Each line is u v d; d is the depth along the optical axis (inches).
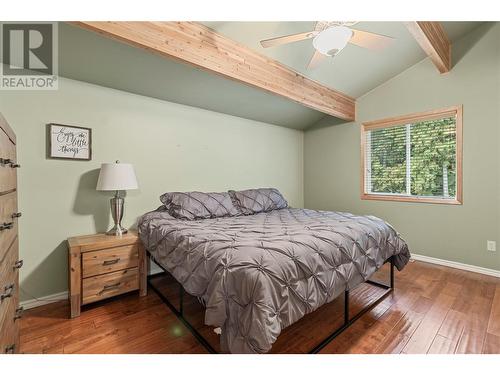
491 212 109.8
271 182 165.2
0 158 45.1
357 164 155.9
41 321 73.4
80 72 88.2
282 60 106.4
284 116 157.2
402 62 126.8
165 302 85.4
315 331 68.2
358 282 69.9
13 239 55.4
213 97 121.0
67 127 88.7
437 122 126.3
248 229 78.8
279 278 49.3
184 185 122.3
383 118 143.2
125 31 65.4
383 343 63.1
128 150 104.1
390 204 141.8
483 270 111.5
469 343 63.1
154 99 111.7
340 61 115.7
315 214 112.7
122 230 94.9
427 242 128.3
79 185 91.8
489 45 109.2
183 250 67.9
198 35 80.4
